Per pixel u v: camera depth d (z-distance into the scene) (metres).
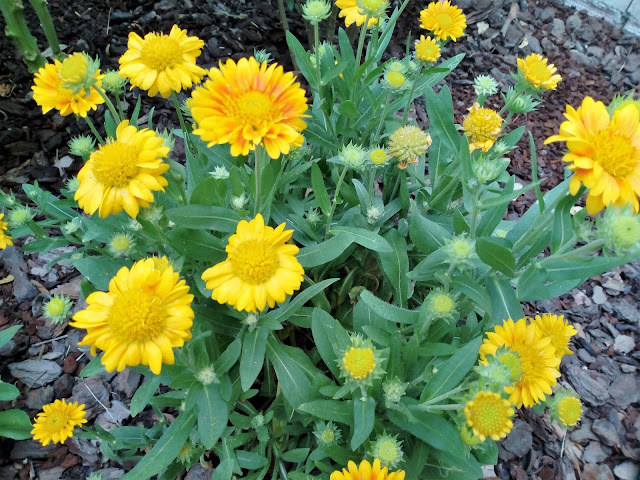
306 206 0.52
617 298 0.68
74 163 0.70
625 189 0.28
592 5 1.07
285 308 0.40
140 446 0.45
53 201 0.49
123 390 0.54
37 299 0.59
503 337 0.35
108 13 0.84
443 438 0.34
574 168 0.28
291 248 0.34
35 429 0.41
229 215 0.37
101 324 0.30
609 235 0.29
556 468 0.54
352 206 0.51
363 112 0.54
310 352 0.51
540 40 0.97
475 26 0.97
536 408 0.37
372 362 0.32
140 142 0.32
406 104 0.51
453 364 0.34
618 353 0.63
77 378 0.55
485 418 0.28
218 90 0.31
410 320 0.38
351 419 0.36
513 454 0.54
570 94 0.90
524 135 0.84
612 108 0.34
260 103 0.30
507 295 0.39
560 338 0.37
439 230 0.41
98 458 0.50
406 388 0.37
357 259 0.52
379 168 0.51
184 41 0.42
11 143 0.69
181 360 0.37
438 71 0.47
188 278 0.45
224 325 0.43
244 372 0.37
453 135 0.45
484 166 0.34
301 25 0.89
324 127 0.52
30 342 0.57
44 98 0.41
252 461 0.42
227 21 0.87
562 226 0.34
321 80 0.48
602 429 0.56
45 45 0.78
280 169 0.43
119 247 0.37
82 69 0.35
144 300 0.29
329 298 0.55
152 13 0.86
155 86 0.42
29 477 0.49
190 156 0.45
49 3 0.83
